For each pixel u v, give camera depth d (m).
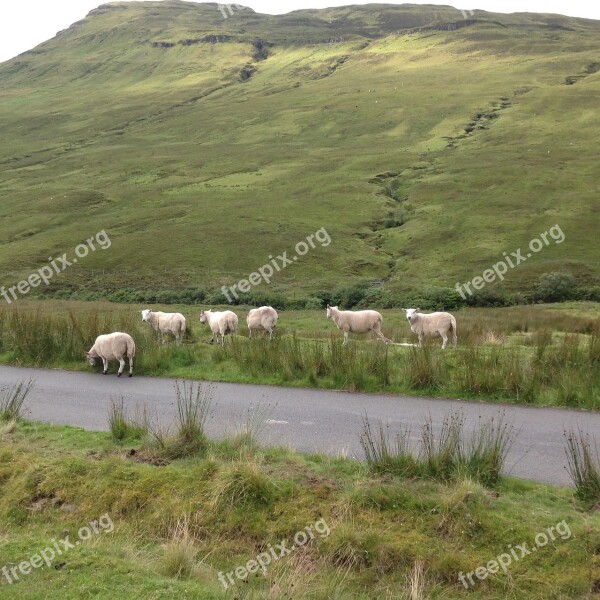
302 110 191.38
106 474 10.16
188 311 45.50
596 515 8.78
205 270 73.44
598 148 123.00
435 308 50.50
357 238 86.94
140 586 7.42
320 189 113.31
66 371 18.84
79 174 141.25
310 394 15.49
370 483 9.50
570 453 11.14
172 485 9.79
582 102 159.00
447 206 97.69
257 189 116.25
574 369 15.19
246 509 9.23
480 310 45.88
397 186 114.44
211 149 159.00
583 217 85.50
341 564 8.37
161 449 11.03
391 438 11.94
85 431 12.53
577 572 7.88
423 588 7.85
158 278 70.44
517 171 111.31
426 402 14.59
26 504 9.85
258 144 160.88
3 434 12.17
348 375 16.14
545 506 9.08
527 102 166.00
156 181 128.25
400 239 85.56
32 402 15.12
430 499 9.01
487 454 10.05
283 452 10.99
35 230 96.94
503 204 94.88
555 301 56.31
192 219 97.06
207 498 9.46
